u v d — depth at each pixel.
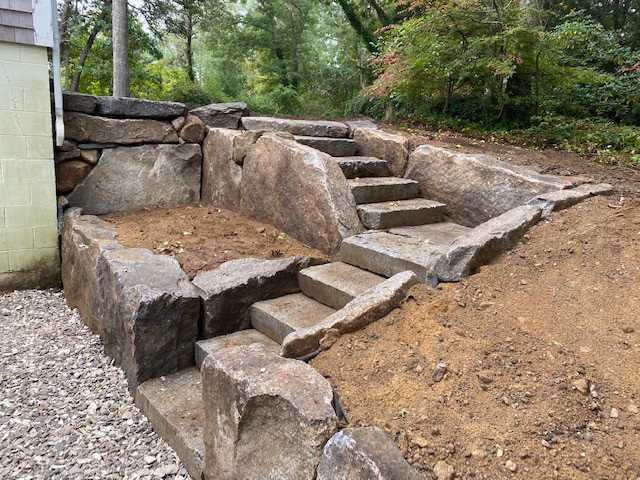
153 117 5.39
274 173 4.35
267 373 1.84
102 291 3.50
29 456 2.43
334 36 20.67
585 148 5.32
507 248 2.85
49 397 2.94
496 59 5.63
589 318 2.18
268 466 1.76
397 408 1.77
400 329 2.26
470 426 1.64
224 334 3.24
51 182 4.71
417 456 1.52
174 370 3.07
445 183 4.45
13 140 4.46
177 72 18.02
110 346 3.40
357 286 3.08
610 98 7.18
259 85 21.56
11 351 3.49
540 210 3.19
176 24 13.19
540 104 6.38
